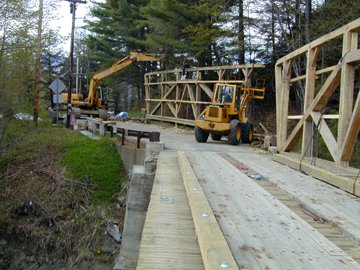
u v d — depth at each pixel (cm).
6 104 1786
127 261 861
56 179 1456
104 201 1355
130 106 4384
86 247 1141
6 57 1827
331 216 425
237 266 262
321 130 744
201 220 367
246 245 321
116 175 1468
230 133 1554
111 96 4941
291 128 1773
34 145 1736
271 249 313
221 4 2217
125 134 1521
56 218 1291
